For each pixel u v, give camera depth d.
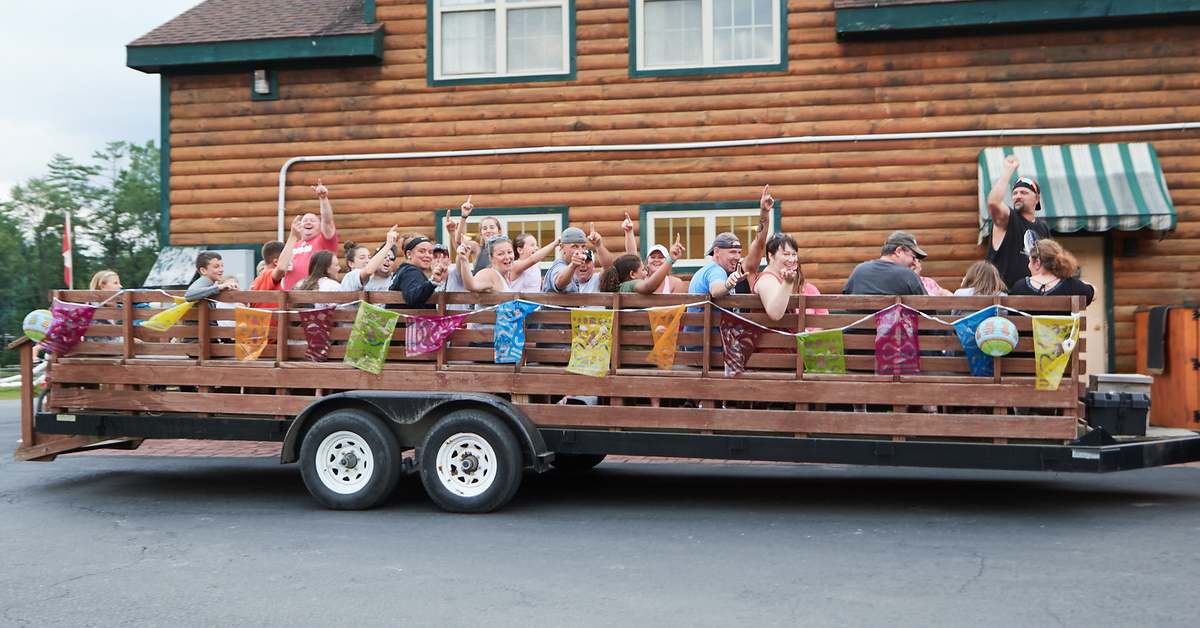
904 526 6.24
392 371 7.01
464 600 4.68
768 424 6.55
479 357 6.94
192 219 12.40
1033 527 6.18
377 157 12.00
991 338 6.13
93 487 7.97
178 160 12.44
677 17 11.55
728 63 11.42
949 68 11.00
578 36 11.69
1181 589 4.73
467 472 6.76
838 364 6.47
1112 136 10.72
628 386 6.71
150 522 6.56
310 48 11.81
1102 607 4.46
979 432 6.31
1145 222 9.94
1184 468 8.56
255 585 4.98
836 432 6.48
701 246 11.45
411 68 12.00
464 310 6.97
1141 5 10.34
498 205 11.82
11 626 4.37
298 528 6.32
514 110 11.80
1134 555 5.41
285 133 12.23
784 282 6.38
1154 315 10.11
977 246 10.88
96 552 5.72
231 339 7.52
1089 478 8.07
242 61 12.03
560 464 8.38
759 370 6.61
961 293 6.78
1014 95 10.88
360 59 11.97
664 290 7.99
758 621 4.31
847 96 11.17
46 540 6.04
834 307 6.50
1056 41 10.81
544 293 6.86
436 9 11.94
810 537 5.95
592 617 4.39
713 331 6.69
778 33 11.30
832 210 11.18
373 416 6.92
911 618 4.33
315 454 6.93
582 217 11.66
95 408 7.54
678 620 4.34
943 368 6.38
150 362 7.38
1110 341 10.62
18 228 61.41
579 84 11.67
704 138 11.43
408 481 8.19
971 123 10.95
